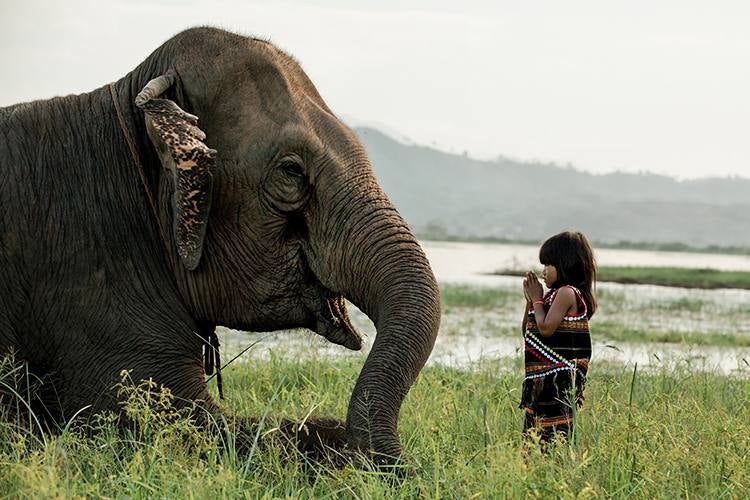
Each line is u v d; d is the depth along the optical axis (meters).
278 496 6.11
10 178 7.11
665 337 17.34
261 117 7.07
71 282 7.02
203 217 6.88
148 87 7.00
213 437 6.67
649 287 37.25
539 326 7.51
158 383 6.98
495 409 8.56
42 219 7.07
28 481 5.32
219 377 7.64
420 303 6.57
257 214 7.06
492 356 14.10
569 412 7.48
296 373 10.46
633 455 6.43
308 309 7.22
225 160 7.06
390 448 6.13
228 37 7.31
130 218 7.22
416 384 9.45
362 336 7.85
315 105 7.27
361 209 6.93
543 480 5.89
